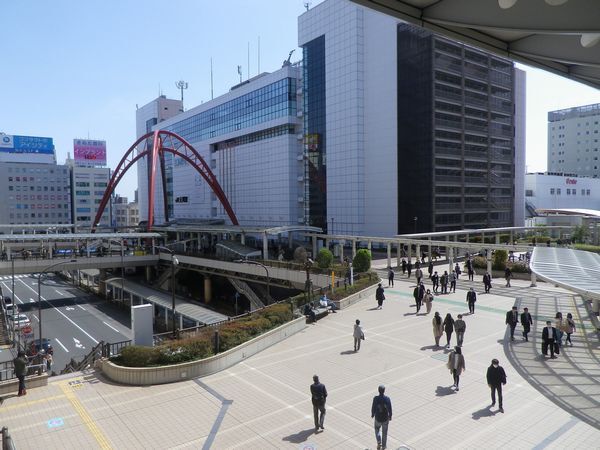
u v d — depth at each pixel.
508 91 87.44
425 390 16.42
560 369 18.06
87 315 57.25
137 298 61.28
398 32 71.19
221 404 15.91
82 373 19.38
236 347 20.30
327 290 32.88
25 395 16.97
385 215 73.00
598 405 14.83
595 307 25.66
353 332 22.69
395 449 12.50
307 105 84.25
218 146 110.19
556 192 122.94
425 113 69.25
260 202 95.38
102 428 14.31
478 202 79.94
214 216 112.19
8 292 75.00
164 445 13.21
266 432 13.78
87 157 153.88
